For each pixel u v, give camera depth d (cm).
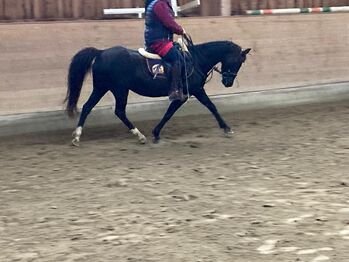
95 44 1003
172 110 862
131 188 645
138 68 832
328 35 1207
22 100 941
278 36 1151
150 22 827
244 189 631
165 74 834
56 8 1047
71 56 980
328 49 1208
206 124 1001
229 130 900
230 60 863
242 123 1003
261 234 494
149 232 507
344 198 590
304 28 1178
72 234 509
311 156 775
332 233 492
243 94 1115
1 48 926
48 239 498
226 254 452
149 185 655
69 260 450
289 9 1216
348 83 1229
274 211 554
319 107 1140
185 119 1043
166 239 488
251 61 1123
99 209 575
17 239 500
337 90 1212
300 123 995
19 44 939
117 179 682
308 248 460
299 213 545
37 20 1031
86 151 825
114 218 546
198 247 468
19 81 939
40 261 450
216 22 1093
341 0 1294
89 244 483
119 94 842
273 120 1024
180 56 830
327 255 445
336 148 817
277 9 1231
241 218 536
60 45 972
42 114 953
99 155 802
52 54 965
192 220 535
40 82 955
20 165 753
